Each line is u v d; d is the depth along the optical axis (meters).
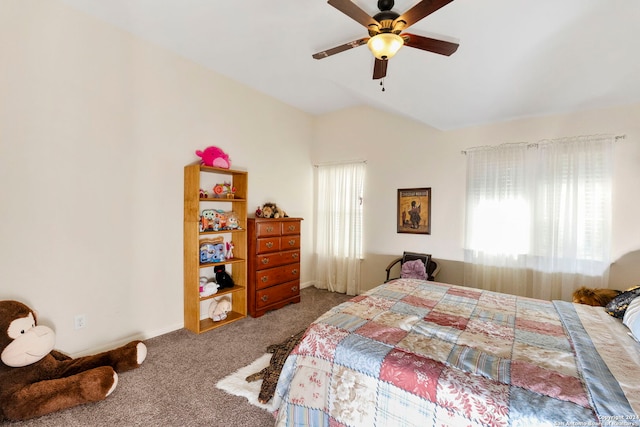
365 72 2.66
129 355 2.19
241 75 3.37
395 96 2.91
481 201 3.37
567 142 2.92
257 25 2.33
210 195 3.23
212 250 3.18
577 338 1.51
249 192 3.75
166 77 2.84
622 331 1.62
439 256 3.72
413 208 3.89
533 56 2.10
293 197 4.46
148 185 2.73
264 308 3.46
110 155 2.47
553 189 2.99
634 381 1.14
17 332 1.77
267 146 4.00
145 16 2.31
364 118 4.31
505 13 1.75
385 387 1.28
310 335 1.62
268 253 3.50
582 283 2.86
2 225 1.96
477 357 1.33
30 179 2.07
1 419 1.64
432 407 1.17
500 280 3.26
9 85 1.97
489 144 3.38
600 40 1.87
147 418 1.71
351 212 4.36
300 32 2.34
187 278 2.98
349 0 1.44
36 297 2.11
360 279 4.34
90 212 2.37
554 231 2.97
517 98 2.71
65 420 1.69
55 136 2.18
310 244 4.80
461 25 1.89
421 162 3.83
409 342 1.49
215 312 3.14
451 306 2.02
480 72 2.37
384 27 1.65
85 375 1.83
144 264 2.72
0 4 1.93
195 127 3.11
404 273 3.53
